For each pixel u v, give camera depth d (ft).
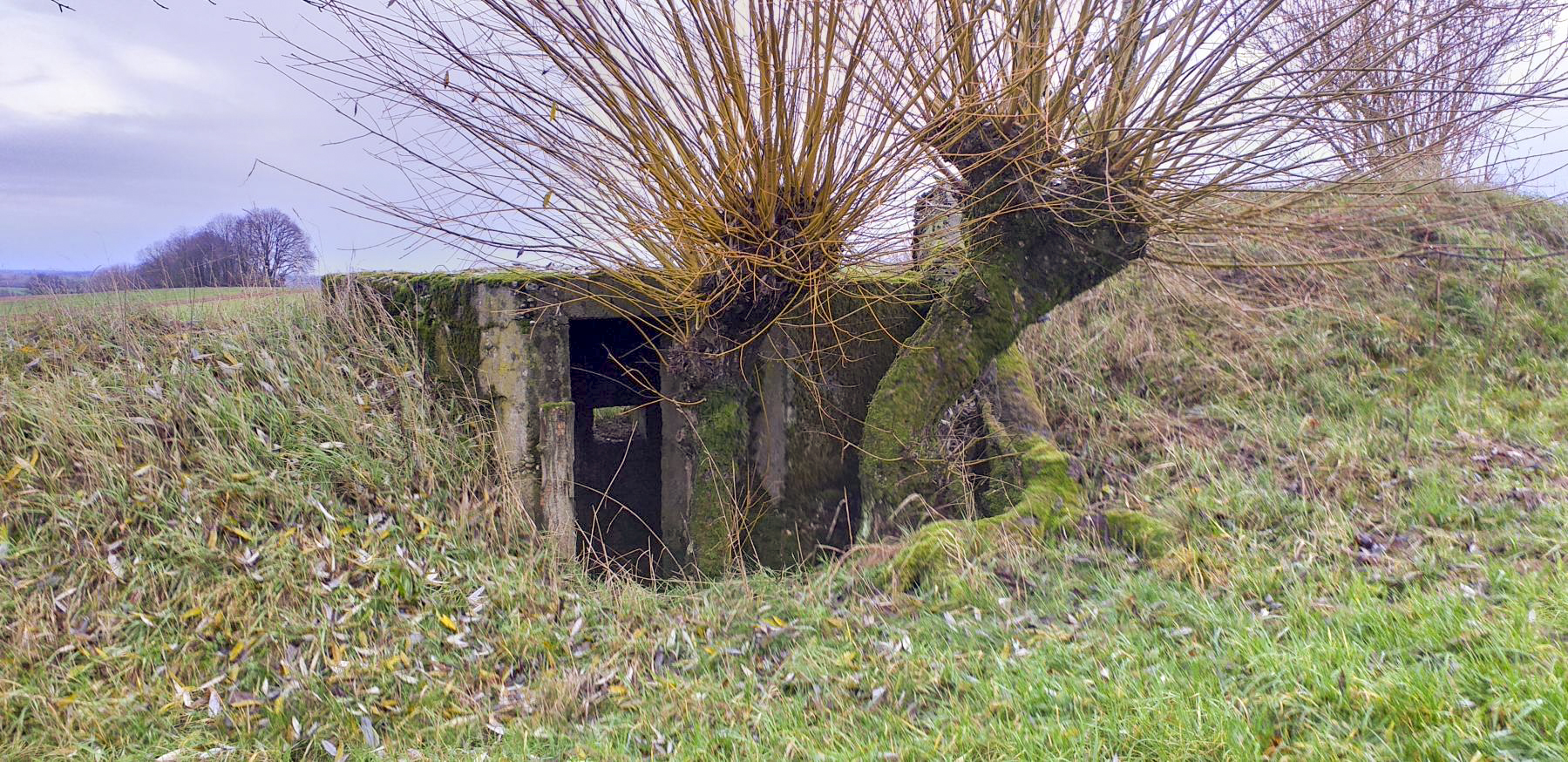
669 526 21.12
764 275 18.92
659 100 17.22
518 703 14.75
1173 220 19.52
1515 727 10.02
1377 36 21.06
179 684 14.42
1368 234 26.96
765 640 15.98
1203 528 18.02
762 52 16.43
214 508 17.01
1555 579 13.66
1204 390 24.95
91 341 20.72
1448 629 12.35
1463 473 18.97
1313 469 20.15
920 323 23.25
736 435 20.31
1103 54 18.24
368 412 20.02
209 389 19.16
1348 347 25.31
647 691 14.78
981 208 19.97
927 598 16.61
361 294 22.58
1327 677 11.62
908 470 20.20
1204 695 11.79
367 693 14.79
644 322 21.04
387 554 17.33
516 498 19.33
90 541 16.10
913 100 18.01
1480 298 26.43
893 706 13.15
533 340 19.74
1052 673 13.33
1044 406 24.68
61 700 13.84
